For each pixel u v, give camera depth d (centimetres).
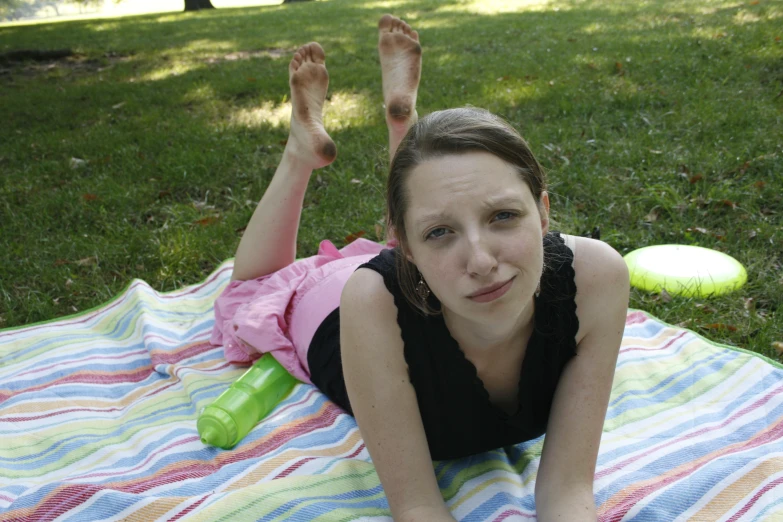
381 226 384
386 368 166
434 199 142
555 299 165
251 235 287
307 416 236
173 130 598
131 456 224
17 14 4438
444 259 143
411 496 168
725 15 907
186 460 217
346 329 169
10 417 243
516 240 141
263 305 265
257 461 211
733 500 177
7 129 662
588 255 168
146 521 181
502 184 142
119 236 408
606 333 171
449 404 177
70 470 219
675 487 182
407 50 294
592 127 500
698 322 290
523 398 178
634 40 794
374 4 1622
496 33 968
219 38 1173
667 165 427
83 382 266
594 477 192
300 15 1480
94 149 569
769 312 292
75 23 1702
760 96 541
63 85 851
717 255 322
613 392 241
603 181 415
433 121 151
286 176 281
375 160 481
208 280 340
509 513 180
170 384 264
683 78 609
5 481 211
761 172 410
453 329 166
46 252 391
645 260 325
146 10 3741
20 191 484
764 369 241
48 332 303
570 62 710
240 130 581
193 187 471
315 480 198
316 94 279
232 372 265
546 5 1268
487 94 627
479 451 201
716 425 220
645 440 215
